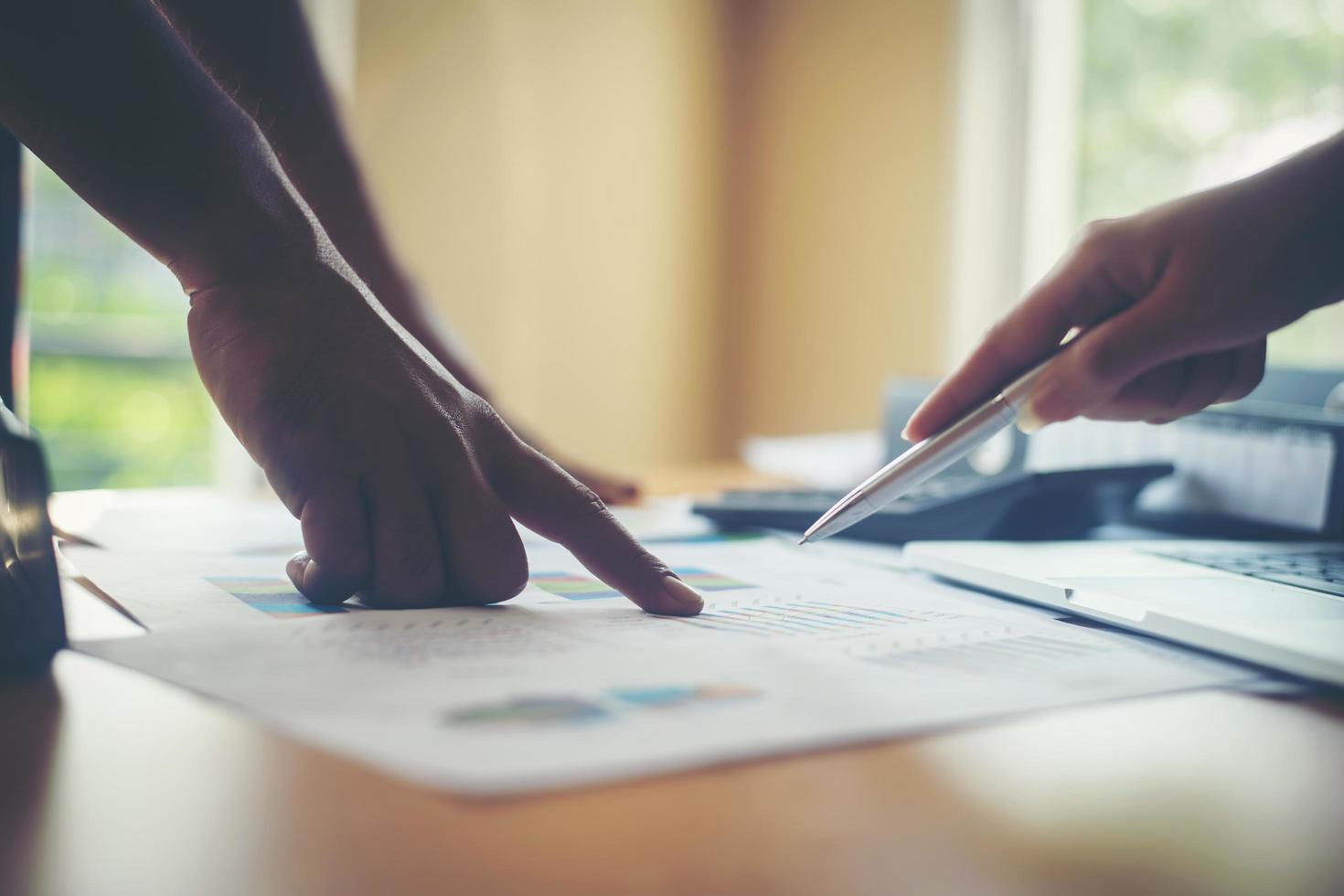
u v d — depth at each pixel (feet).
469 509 1.36
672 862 0.64
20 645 1.00
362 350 1.37
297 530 2.14
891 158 6.47
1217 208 1.40
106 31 1.20
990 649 1.19
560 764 0.76
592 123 6.70
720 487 3.47
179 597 1.38
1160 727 0.94
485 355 6.19
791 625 1.30
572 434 6.71
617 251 6.89
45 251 6.82
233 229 1.33
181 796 0.72
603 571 1.41
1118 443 2.49
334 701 0.90
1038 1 5.85
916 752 0.85
